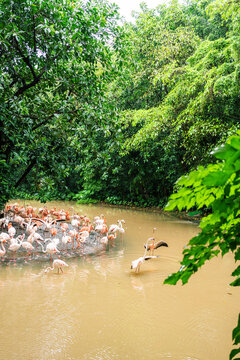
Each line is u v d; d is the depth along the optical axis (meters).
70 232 9.52
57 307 5.64
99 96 10.12
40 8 8.17
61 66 9.61
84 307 5.68
